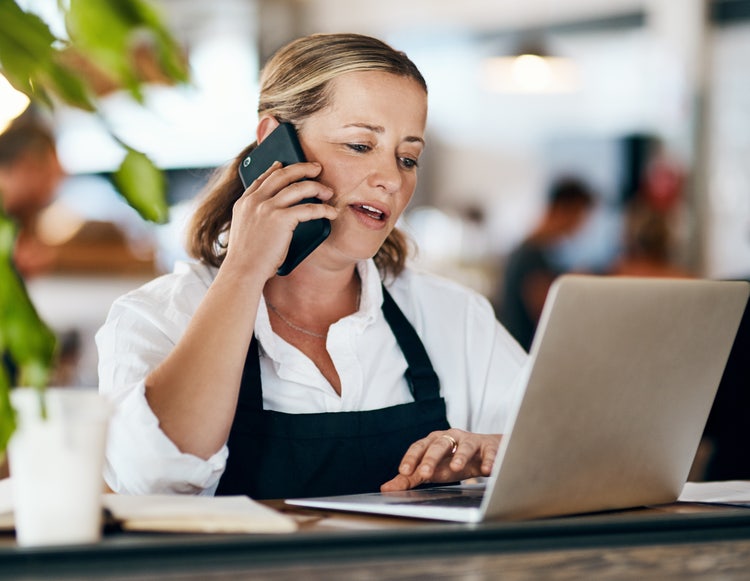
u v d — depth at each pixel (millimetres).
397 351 1949
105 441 1094
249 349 1789
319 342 1905
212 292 1590
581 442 1303
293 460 1742
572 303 1217
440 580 994
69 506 1064
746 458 2574
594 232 7770
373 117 1825
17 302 864
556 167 8367
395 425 1842
